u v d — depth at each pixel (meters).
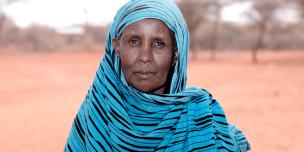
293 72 33.31
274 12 52.25
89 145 1.72
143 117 1.65
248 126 12.41
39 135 11.16
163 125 1.64
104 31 85.75
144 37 1.61
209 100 1.72
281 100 17.55
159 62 1.63
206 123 1.67
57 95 19.95
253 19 52.44
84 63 42.28
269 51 75.38
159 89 1.72
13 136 11.02
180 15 1.69
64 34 81.06
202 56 63.25
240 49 81.31
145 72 1.62
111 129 1.66
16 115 14.27
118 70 1.67
